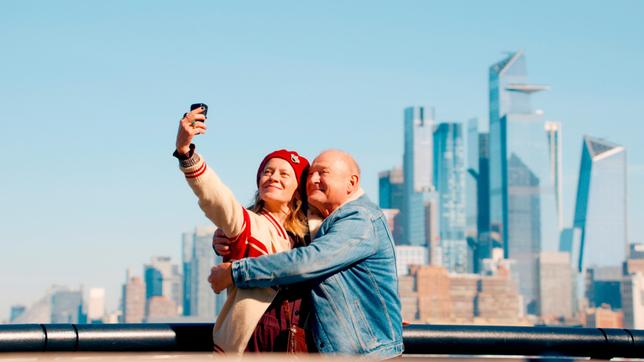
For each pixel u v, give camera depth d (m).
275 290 3.82
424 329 4.02
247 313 3.75
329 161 4.04
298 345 3.76
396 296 3.87
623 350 4.16
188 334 3.87
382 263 3.87
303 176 4.12
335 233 3.78
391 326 3.80
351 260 3.78
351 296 3.80
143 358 2.67
